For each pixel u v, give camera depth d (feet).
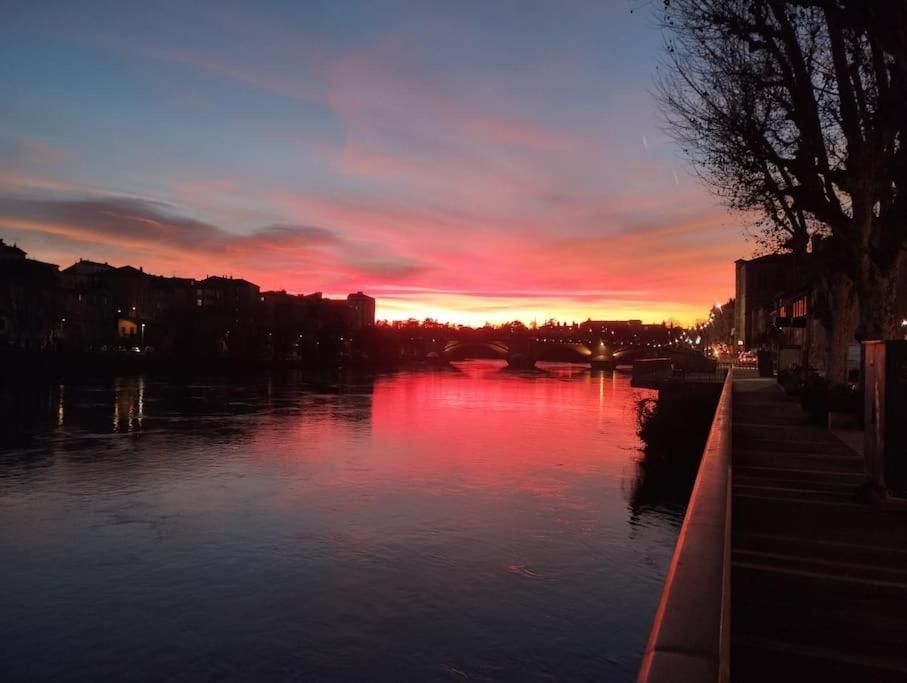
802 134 50.52
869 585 21.70
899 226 49.06
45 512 109.29
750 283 323.78
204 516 108.47
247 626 70.08
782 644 17.40
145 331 428.97
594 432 193.88
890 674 15.84
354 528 102.42
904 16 33.24
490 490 125.08
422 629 69.41
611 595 77.66
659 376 167.84
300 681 59.82
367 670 61.77
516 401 280.51
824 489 36.70
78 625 70.18
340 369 499.92
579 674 60.75
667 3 51.19
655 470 139.23
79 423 194.49
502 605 74.69
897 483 31.94
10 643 66.44
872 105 45.65
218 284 523.29
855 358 103.19
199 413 222.28
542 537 97.60
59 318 359.25
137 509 112.16
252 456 156.25
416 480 133.59
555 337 647.97
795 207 54.49
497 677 60.29
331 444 172.96
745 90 50.96
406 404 266.16
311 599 76.38
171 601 76.18
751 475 40.98
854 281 54.60
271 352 462.60
